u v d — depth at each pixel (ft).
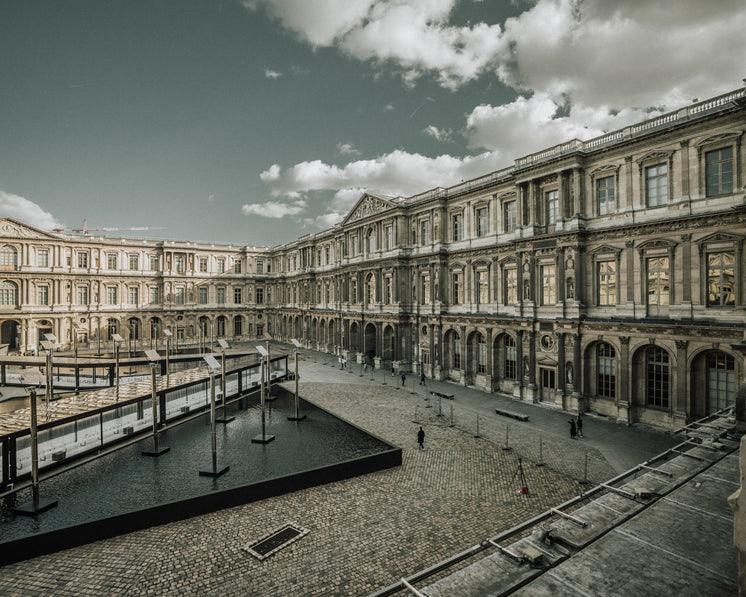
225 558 54.60
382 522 63.46
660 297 107.14
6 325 253.65
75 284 261.03
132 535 60.08
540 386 134.62
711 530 22.86
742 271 92.68
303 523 63.26
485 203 156.35
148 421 108.68
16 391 154.30
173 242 292.40
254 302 325.01
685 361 100.37
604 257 118.32
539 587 19.12
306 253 288.71
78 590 48.67
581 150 120.78
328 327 257.34
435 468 84.48
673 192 104.47
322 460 87.15
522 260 139.03
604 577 19.47
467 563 53.52
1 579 50.57
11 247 243.40
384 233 204.44
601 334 116.57
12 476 75.31
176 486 76.43
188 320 297.53
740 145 93.40
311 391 153.17
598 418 117.60
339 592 48.16
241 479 79.05
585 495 27.63
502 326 145.48
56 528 55.98
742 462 16.49
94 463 86.99
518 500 70.74
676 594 18.11
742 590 16.21
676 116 104.63
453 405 134.31
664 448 95.66
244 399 142.10
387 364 203.31
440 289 172.96
